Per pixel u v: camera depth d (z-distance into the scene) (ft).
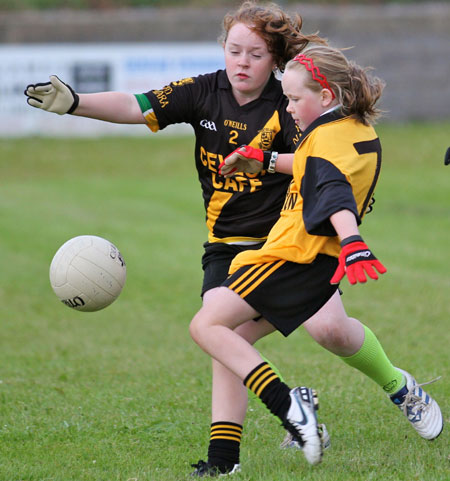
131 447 52.85
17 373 76.43
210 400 64.23
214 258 52.31
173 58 293.84
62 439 55.06
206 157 51.49
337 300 50.19
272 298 42.91
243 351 42.39
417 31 342.85
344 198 39.55
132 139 310.24
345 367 74.43
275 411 41.34
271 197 50.90
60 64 294.87
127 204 208.74
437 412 51.65
